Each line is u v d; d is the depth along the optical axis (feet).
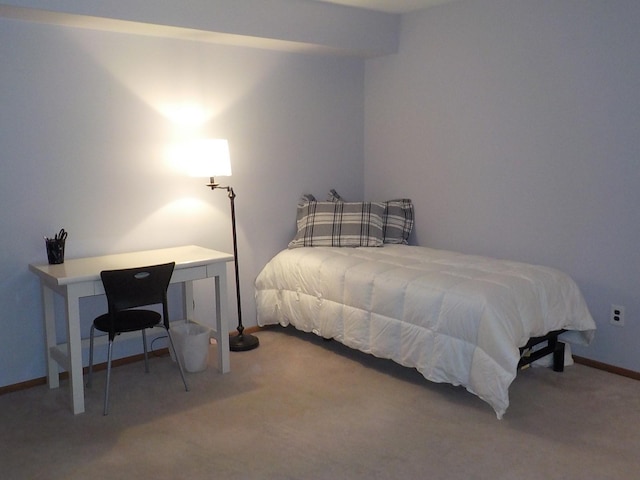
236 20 11.69
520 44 11.90
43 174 10.78
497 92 12.42
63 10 9.73
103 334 11.80
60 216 11.05
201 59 12.51
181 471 7.86
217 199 13.12
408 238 14.58
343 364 11.70
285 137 14.07
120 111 11.56
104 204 11.56
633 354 10.81
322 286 12.01
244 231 13.66
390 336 10.66
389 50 14.32
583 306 10.79
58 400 10.28
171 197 12.44
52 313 10.79
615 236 10.83
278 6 12.25
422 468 7.83
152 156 12.07
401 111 14.60
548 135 11.63
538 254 12.08
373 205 13.78
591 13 10.74
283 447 8.45
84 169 11.25
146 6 10.56
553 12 11.30
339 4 13.12
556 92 11.41
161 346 12.51
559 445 8.36
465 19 12.87
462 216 13.48
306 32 12.76
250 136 13.47
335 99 14.92
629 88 10.36
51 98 10.73
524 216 12.23
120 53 11.43
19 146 10.48
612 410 9.46
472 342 9.38
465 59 12.97
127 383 10.93
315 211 13.85
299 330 13.98
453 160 13.51
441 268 11.12
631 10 10.20
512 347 9.00
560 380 10.71
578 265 11.44
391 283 10.68
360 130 15.60
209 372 11.39
